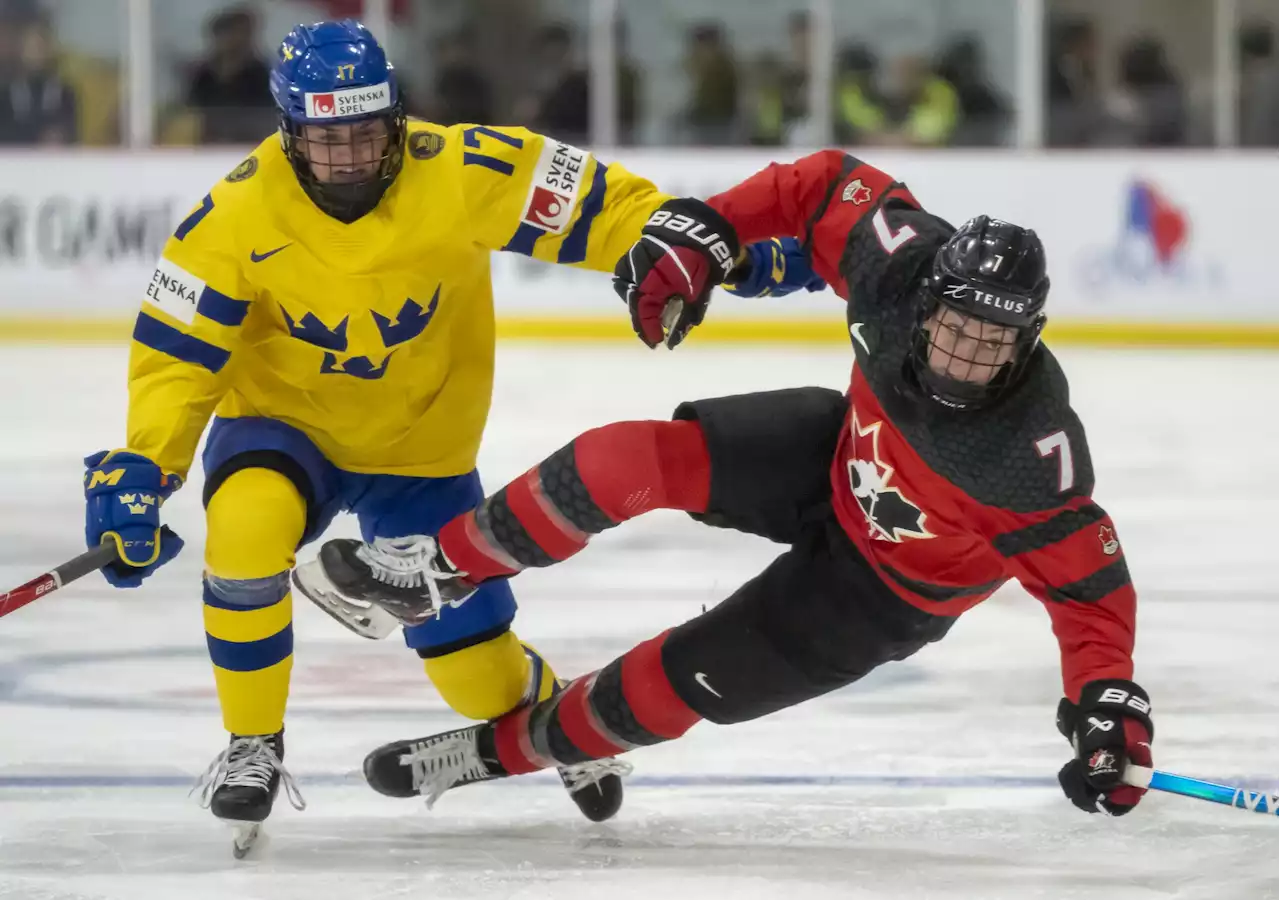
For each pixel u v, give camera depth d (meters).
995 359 6.23
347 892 7.19
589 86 30.58
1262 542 15.31
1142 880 7.42
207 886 7.25
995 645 11.84
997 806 8.44
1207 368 27.28
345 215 7.23
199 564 14.12
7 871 7.39
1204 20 30.30
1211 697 10.52
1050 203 29.39
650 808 8.43
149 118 30.33
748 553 14.75
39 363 26.39
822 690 7.35
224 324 7.43
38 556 14.24
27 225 28.83
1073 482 6.47
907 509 6.75
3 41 29.84
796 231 7.23
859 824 8.18
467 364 7.93
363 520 8.20
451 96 30.23
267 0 30.67
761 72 30.72
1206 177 29.23
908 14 30.89
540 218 7.60
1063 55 30.36
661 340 7.00
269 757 7.62
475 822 8.20
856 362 6.84
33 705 10.05
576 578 13.78
